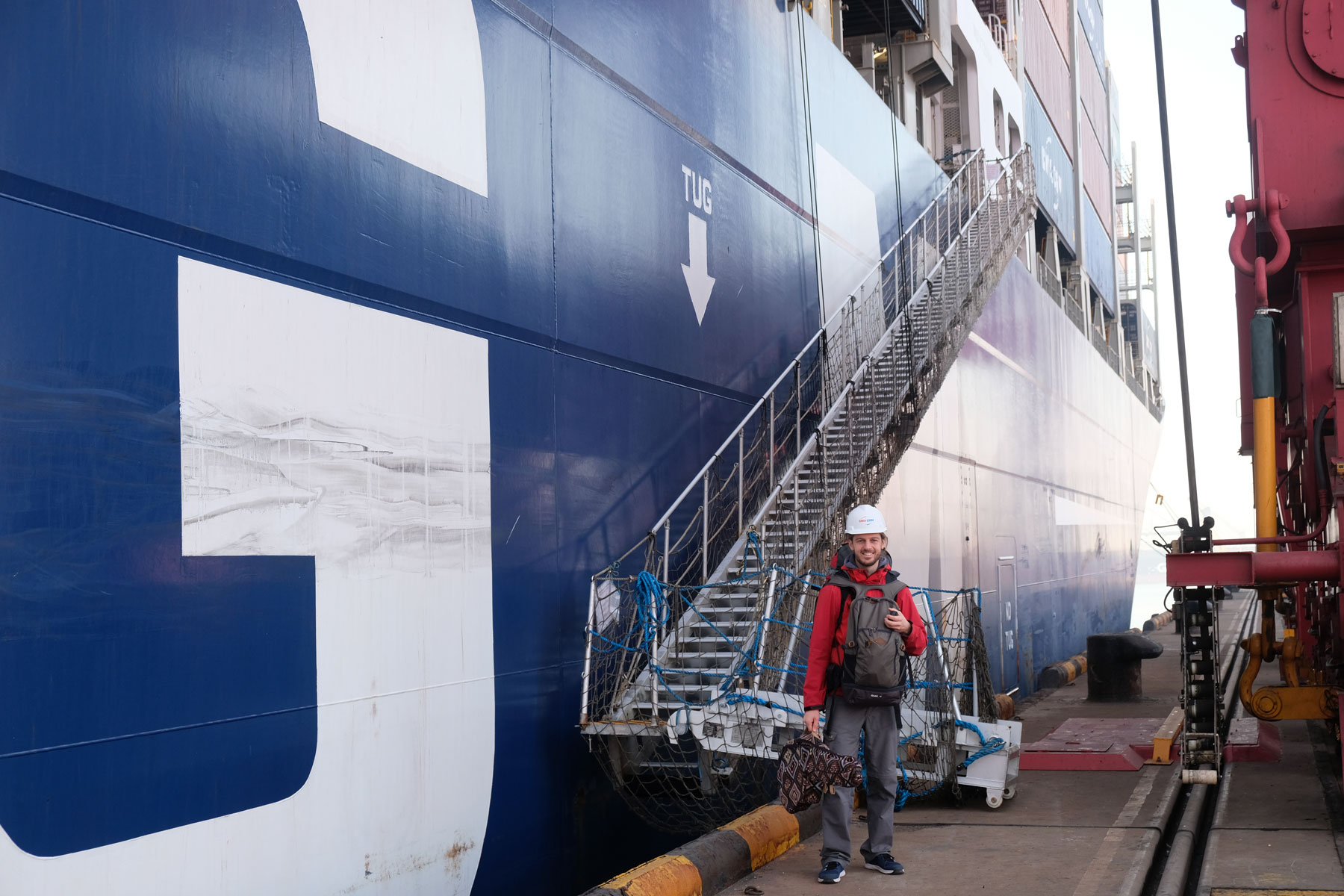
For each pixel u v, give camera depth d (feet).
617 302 32.50
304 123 21.70
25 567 15.94
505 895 25.70
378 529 22.67
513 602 26.84
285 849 19.90
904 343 44.11
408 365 23.95
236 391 19.65
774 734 24.71
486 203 27.02
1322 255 25.89
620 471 32.09
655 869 19.20
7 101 16.28
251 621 19.51
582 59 31.68
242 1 20.48
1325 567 23.21
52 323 16.62
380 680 22.38
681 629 30.09
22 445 16.06
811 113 49.42
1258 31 26.12
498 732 25.88
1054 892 19.72
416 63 24.95
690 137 37.86
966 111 78.64
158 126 18.61
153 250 18.35
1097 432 110.83
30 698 15.87
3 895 15.35
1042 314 86.69
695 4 38.93
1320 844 21.95
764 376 42.24
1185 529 24.82
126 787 17.12
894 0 65.62
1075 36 119.03
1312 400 25.95
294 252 21.18
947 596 57.72
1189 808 27.09
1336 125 25.29
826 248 49.96
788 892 19.95
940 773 27.12
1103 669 55.11
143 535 17.71
